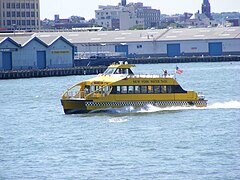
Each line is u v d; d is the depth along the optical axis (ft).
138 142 577.43
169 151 541.75
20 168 502.79
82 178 474.90
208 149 544.62
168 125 653.71
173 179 468.34
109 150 551.18
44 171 493.77
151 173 482.69
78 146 569.23
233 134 604.08
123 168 496.23
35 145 578.66
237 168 489.26
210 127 640.99
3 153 550.36
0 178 479.00
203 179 466.70
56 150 557.33
